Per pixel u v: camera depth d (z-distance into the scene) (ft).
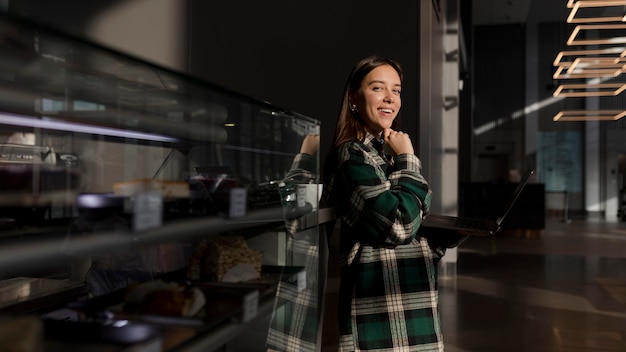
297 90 11.00
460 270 18.67
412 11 10.77
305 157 4.37
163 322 2.52
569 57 48.52
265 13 11.14
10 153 2.86
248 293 2.98
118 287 3.44
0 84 2.10
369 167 4.53
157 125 2.79
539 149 50.08
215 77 11.28
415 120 10.80
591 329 11.29
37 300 3.10
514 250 24.00
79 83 2.38
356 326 4.61
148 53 11.03
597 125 49.03
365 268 4.64
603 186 48.98
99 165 3.08
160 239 2.67
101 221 2.53
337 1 10.96
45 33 2.16
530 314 12.55
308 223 4.35
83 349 2.19
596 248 24.71
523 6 43.57
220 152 3.27
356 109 5.19
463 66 38.81
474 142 51.19
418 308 4.63
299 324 4.10
